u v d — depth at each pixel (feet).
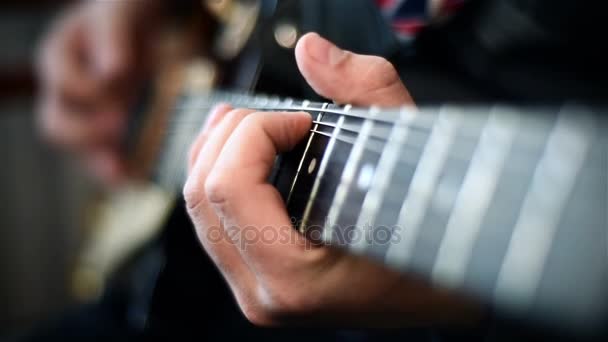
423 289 1.55
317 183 1.51
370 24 2.03
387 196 1.37
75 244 5.69
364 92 1.62
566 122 1.20
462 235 1.27
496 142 1.26
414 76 1.89
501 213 1.24
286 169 1.57
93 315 3.26
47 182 5.58
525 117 1.24
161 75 3.63
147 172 3.55
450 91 1.83
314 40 1.63
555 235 1.18
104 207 4.71
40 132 5.47
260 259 1.54
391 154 1.38
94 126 4.06
